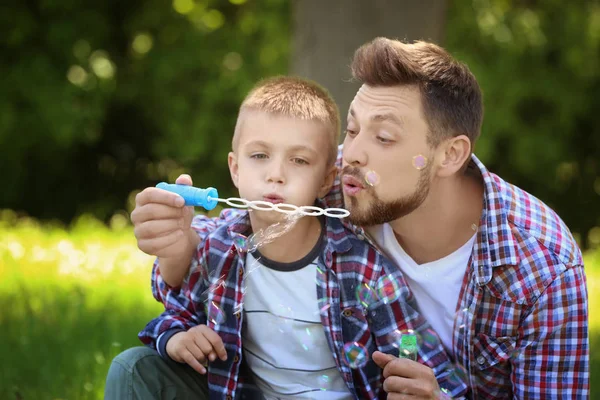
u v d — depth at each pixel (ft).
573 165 42.27
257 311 8.95
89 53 39.70
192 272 9.18
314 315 8.82
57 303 15.92
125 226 32.42
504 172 42.22
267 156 8.73
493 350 8.82
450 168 8.65
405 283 8.92
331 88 17.57
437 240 8.92
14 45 38.83
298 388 8.89
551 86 39.52
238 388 9.11
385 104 8.32
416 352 8.71
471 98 8.74
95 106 39.01
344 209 9.14
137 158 43.14
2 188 41.11
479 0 39.52
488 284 8.69
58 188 42.70
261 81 9.55
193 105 40.55
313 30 17.69
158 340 8.89
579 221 43.50
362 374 8.79
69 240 23.27
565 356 8.64
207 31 40.68
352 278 8.88
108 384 8.74
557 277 8.56
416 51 8.60
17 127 37.86
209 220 9.95
